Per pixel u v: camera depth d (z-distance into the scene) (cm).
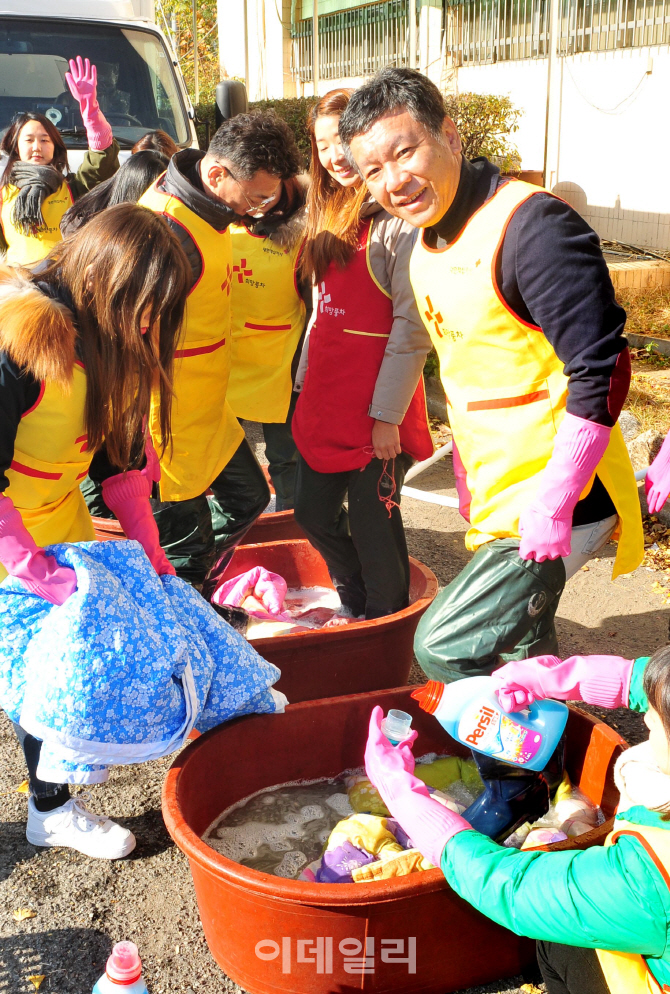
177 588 262
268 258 400
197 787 252
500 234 217
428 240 237
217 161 293
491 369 232
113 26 740
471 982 226
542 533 219
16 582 230
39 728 225
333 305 313
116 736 229
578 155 1148
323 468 327
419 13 1328
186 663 241
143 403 234
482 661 240
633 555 249
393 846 242
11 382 214
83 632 222
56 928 243
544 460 230
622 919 155
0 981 227
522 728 221
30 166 546
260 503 378
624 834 161
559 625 409
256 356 418
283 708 272
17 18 718
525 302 217
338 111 290
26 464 231
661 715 156
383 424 313
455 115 1117
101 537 405
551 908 163
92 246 220
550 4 1145
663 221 1056
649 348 766
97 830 268
